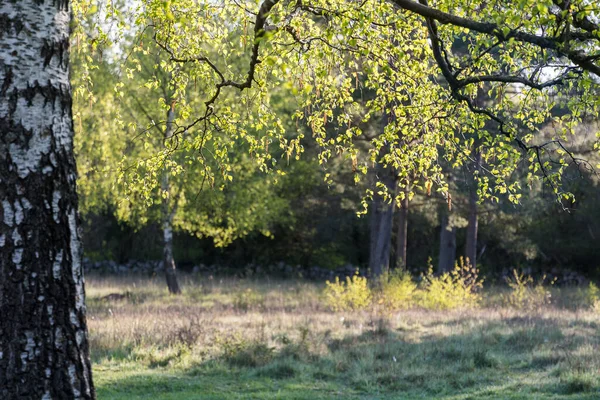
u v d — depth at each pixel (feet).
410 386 33.96
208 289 86.94
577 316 59.47
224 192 79.82
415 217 113.39
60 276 13.33
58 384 13.08
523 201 75.87
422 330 50.49
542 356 39.24
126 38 33.14
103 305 65.57
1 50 13.24
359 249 131.85
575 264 120.67
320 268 125.70
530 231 116.88
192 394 31.19
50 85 13.51
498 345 43.83
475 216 87.86
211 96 24.58
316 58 22.48
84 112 68.08
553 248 116.88
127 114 69.51
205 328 47.06
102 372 34.71
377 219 86.84
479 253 125.08
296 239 126.41
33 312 13.01
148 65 65.67
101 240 126.21
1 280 12.95
